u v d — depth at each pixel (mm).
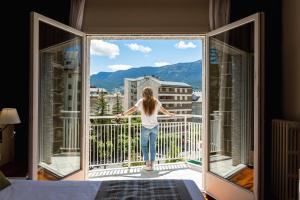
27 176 2621
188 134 4707
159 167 4652
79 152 3395
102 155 4527
